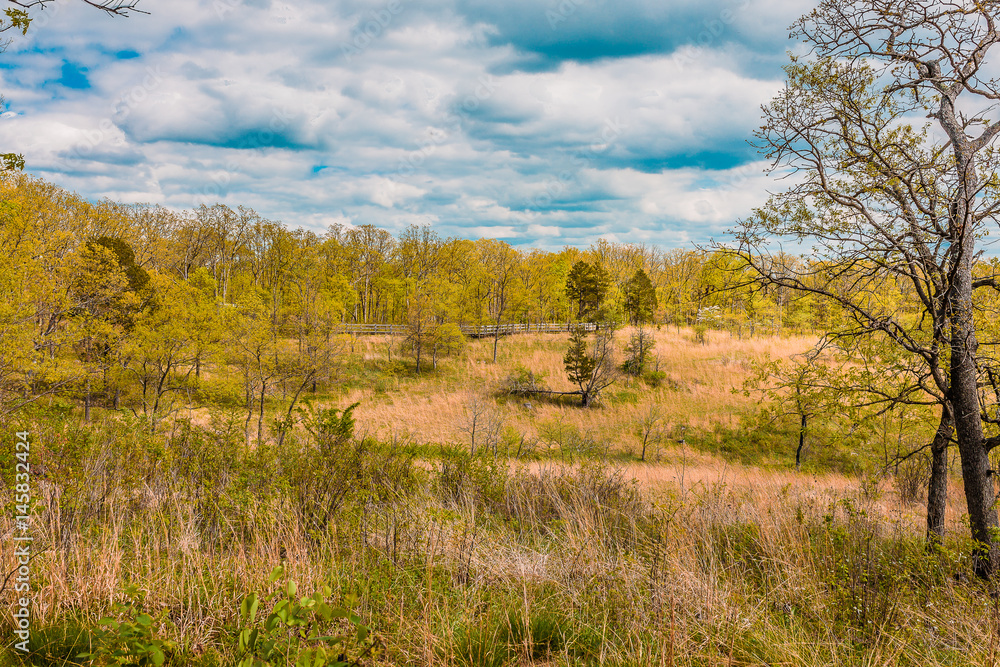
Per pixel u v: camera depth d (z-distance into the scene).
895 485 10.10
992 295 6.51
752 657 3.02
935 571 4.64
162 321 18.89
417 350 36.28
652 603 3.45
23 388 13.67
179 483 5.17
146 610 2.95
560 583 3.80
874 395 7.05
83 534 4.07
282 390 25.17
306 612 2.40
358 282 48.88
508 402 31.22
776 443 22.81
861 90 5.64
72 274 15.52
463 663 2.74
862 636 3.46
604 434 25.95
